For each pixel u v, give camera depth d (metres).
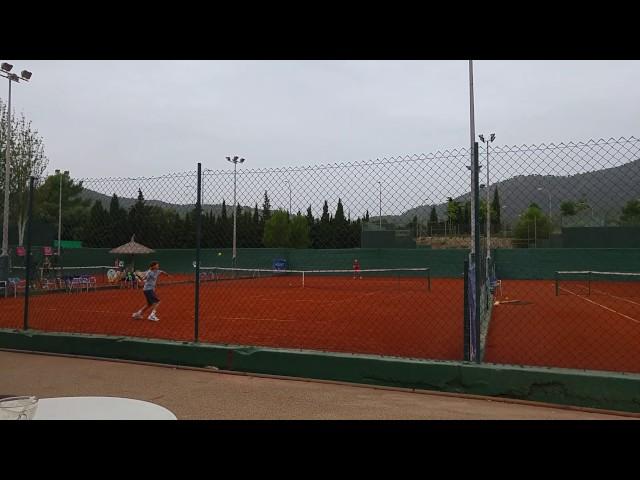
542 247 30.34
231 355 6.25
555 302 17.53
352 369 5.66
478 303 5.42
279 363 6.02
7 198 17.86
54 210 34.75
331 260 32.91
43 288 20.34
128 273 23.25
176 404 4.91
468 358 5.44
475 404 4.92
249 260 33.97
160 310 14.21
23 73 19.08
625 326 11.19
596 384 4.72
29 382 5.79
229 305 15.84
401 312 13.77
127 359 6.83
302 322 11.52
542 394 4.90
